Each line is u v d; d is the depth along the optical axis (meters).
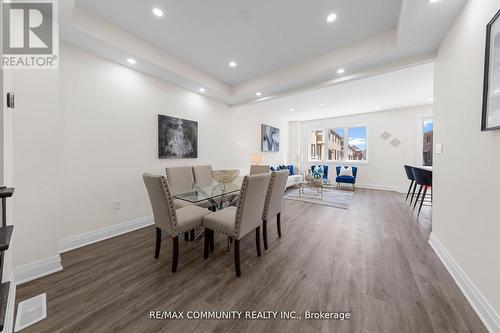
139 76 3.02
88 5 2.04
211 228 2.00
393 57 2.59
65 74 2.29
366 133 6.59
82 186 2.45
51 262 1.83
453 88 1.89
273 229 2.97
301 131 8.01
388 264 1.98
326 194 5.51
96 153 2.57
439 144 2.23
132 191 2.97
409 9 1.77
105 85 2.64
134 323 1.28
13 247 1.65
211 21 2.27
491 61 1.27
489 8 1.33
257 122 6.07
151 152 3.22
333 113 6.66
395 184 6.08
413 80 3.72
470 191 1.55
